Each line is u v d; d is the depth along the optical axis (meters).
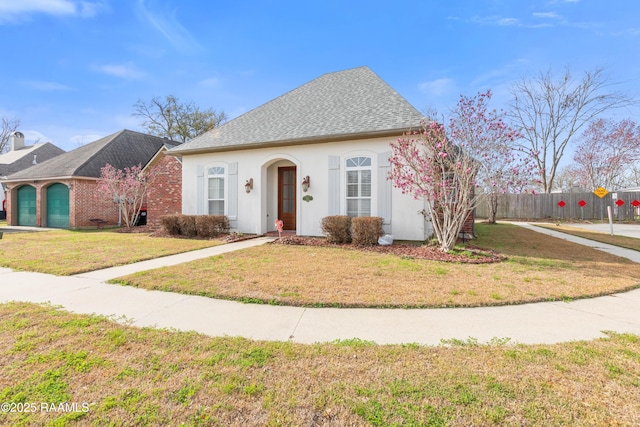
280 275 5.92
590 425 2.07
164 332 3.49
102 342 3.22
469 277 5.84
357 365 2.81
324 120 11.34
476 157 7.70
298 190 11.30
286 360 2.89
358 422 2.10
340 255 7.90
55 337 3.32
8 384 2.49
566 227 17.11
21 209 18.97
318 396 2.36
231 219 12.37
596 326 3.74
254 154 12.02
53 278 5.86
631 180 31.16
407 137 8.63
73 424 2.06
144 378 2.59
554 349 3.12
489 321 3.88
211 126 24.69
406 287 5.19
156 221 15.16
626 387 2.49
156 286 5.23
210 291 4.95
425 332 3.56
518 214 23.78
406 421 2.11
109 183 15.05
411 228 9.80
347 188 10.65
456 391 2.43
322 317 4.01
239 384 2.51
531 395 2.38
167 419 2.12
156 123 32.91
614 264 7.07
